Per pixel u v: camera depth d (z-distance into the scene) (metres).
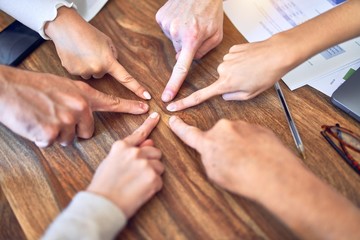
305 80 0.49
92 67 0.50
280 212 0.35
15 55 0.53
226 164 0.38
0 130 0.48
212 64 0.53
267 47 0.46
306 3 0.57
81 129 0.46
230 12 0.58
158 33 0.57
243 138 0.40
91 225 0.34
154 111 0.49
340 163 0.42
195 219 0.39
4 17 0.59
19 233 0.44
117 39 0.56
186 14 0.53
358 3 0.46
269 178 0.36
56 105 0.43
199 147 0.41
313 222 0.34
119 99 0.48
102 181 0.38
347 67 0.50
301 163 0.39
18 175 0.44
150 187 0.39
